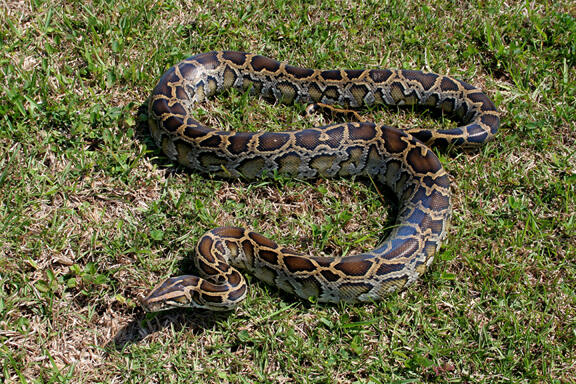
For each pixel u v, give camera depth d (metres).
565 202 2.23
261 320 2.03
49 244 2.05
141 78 2.30
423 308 2.07
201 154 2.19
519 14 2.62
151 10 2.41
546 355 2.03
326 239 2.13
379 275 2.05
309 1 2.53
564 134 2.38
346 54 2.47
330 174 2.25
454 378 2.00
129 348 1.99
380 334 2.03
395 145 2.24
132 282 2.04
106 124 2.21
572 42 2.55
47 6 2.36
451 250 2.12
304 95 2.38
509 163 2.30
